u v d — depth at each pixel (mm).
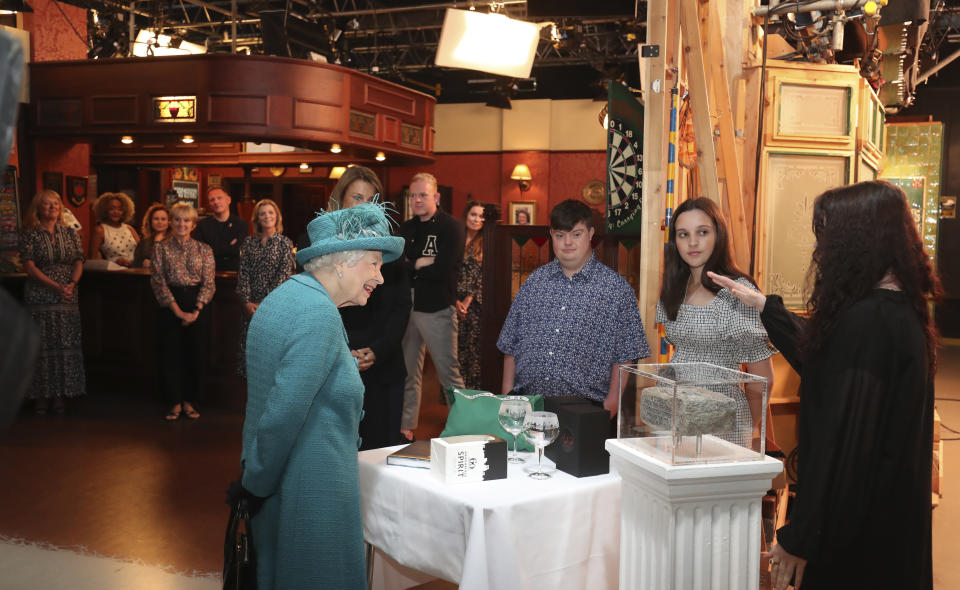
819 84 4254
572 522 2014
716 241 2510
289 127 7762
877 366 1569
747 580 1772
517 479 2094
